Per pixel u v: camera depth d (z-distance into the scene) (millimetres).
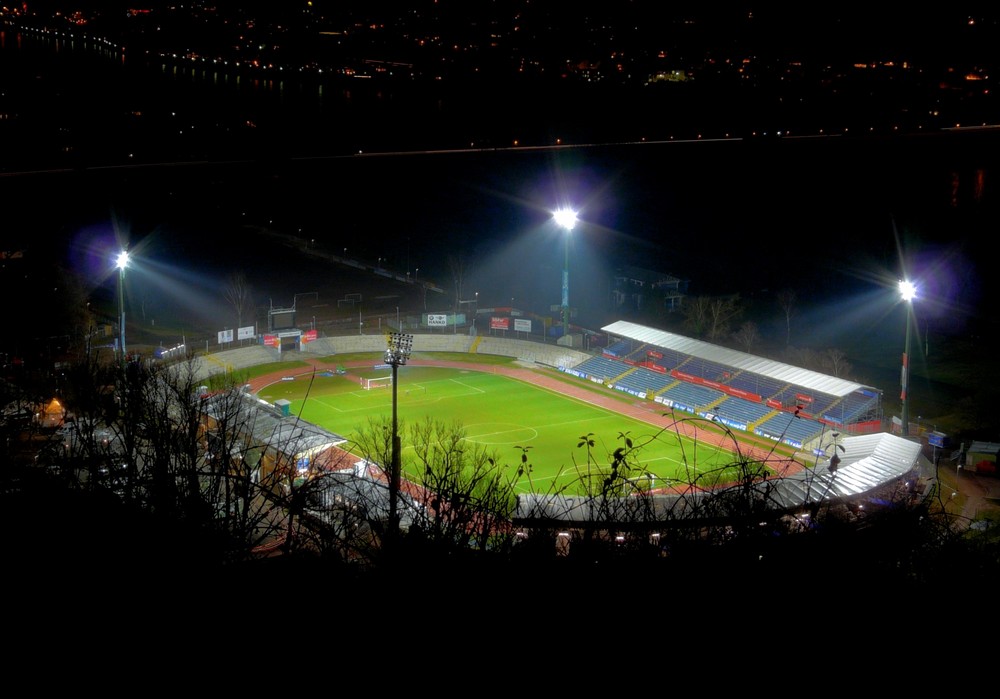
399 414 80750
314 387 88688
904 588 18500
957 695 15547
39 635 17094
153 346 94562
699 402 81938
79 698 15531
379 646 16891
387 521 25609
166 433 27547
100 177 158000
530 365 97438
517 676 16156
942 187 193875
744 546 19844
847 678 16000
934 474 62469
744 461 27453
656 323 109312
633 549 20094
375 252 146250
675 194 191125
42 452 26797
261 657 16625
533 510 25359
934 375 91000
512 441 73812
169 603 18047
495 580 18844
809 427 73375
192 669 16297
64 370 49781
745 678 16047
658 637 17062
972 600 17969
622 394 87500
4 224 138875
